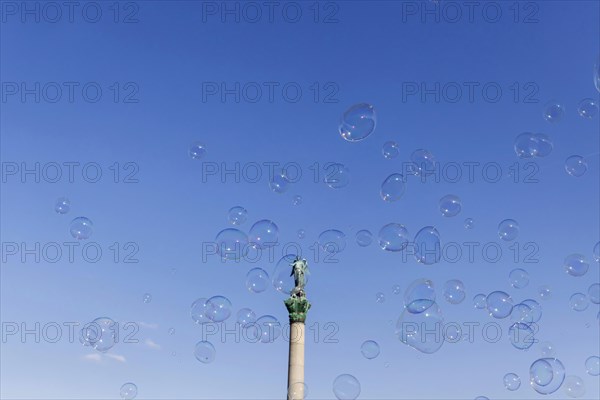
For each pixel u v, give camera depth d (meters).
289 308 41.38
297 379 39.53
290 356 40.34
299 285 42.00
